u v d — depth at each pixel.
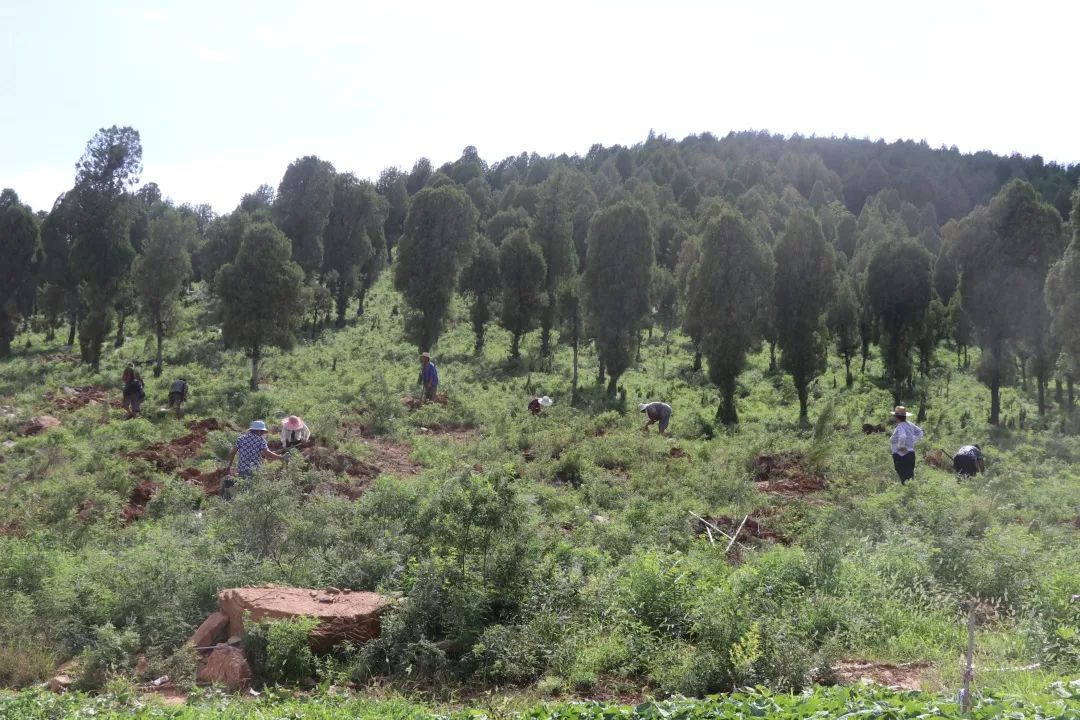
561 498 15.98
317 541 10.99
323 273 59.88
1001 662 7.74
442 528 9.27
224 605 8.80
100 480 16.19
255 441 14.84
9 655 8.23
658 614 8.66
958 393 45.94
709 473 18.95
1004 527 13.20
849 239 81.31
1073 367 29.95
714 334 32.69
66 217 42.81
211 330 56.41
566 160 129.75
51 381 37.16
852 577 9.80
